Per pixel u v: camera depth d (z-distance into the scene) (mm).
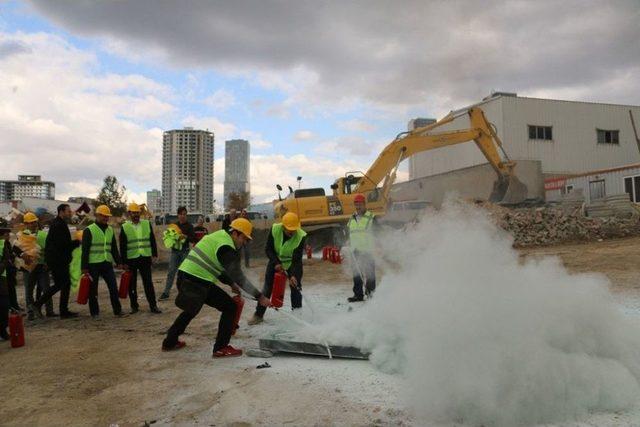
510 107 34969
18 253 8008
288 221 7141
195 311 5398
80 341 6305
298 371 4730
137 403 4051
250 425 3555
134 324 7395
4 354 5730
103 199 42781
